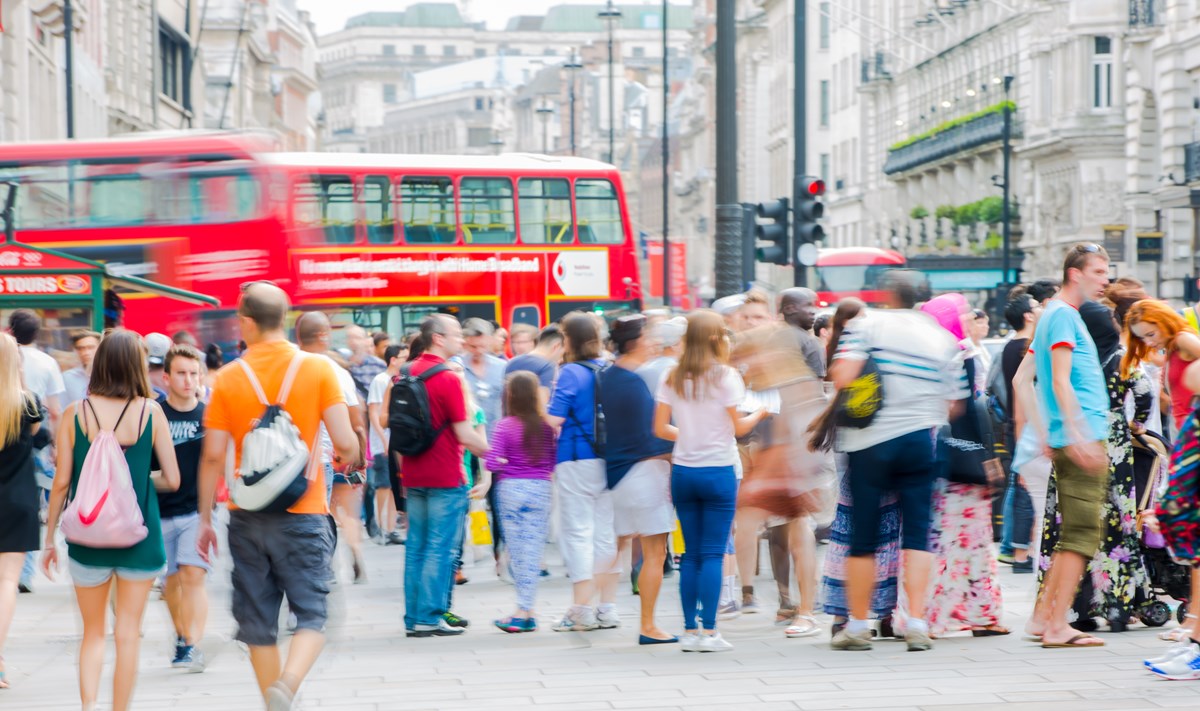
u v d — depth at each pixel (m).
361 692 9.92
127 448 8.99
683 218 163.75
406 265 28.20
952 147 69.88
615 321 11.64
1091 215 56.12
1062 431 10.53
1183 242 49.78
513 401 12.72
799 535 11.95
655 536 11.62
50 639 12.70
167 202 26.30
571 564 12.48
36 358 14.25
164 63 78.31
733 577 12.91
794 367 11.09
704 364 10.88
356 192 27.78
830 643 11.30
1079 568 10.76
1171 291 49.88
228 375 8.47
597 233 30.05
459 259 28.75
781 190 109.31
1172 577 11.54
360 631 12.84
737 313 14.33
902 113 82.50
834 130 98.00
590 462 12.47
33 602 14.95
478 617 13.63
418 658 11.34
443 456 12.48
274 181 26.77
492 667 10.84
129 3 66.50
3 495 10.30
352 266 27.67
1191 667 9.65
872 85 85.69
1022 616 12.49
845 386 10.62
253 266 26.47
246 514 8.38
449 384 12.42
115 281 22.14
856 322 10.72
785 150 105.75
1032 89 61.00
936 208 71.56
